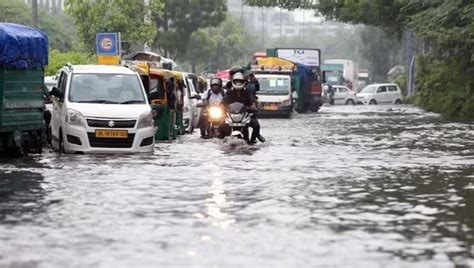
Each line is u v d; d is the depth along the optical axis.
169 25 102.81
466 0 58.38
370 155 30.11
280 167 25.67
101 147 28.91
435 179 22.78
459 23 58.62
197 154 30.06
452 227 15.45
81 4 71.88
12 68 26.64
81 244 13.67
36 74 28.88
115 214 16.55
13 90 26.84
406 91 114.38
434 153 31.11
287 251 13.23
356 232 14.87
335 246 13.64
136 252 13.06
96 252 13.06
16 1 111.94
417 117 63.69
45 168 24.53
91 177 22.42
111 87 30.47
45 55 29.42
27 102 28.03
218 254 12.97
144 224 15.48
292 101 66.56
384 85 109.56
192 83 53.38
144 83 35.94
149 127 29.69
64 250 13.22
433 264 12.43
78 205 17.64
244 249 13.34
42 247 13.45
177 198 18.70
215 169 24.86
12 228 15.05
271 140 38.03
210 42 127.38
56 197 18.73
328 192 19.97
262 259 12.66
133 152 29.17
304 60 84.69
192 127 45.97
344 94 109.81
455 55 61.69
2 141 27.53
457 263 12.52
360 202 18.42
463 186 21.31
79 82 30.41
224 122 36.59
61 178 22.16
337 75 132.12
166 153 30.33
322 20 91.38
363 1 70.56
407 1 63.19
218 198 18.77
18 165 25.36
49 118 32.97
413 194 19.77
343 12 72.44
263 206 17.70
